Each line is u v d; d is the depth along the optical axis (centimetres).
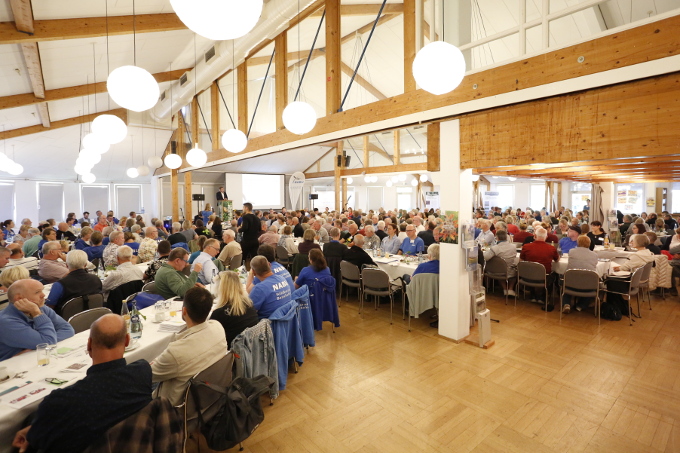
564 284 470
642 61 268
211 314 277
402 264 512
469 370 341
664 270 543
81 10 417
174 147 1178
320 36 835
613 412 273
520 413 274
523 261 516
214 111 916
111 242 527
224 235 579
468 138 388
